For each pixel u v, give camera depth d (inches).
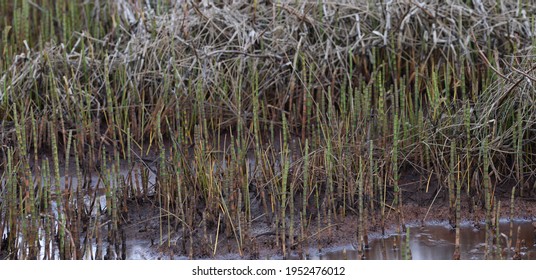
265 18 345.1
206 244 235.9
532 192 271.7
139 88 327.3
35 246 227.3
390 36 333.1
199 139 263.0
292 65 324.2
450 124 281.0
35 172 265.1
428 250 237.5
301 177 268.1
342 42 339.3
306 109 309.6
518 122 266.7
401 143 281.9
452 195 255.1
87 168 279.6
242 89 326.6
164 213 257.1
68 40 362.0
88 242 230.5
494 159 280.2
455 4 345.4
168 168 266.5
